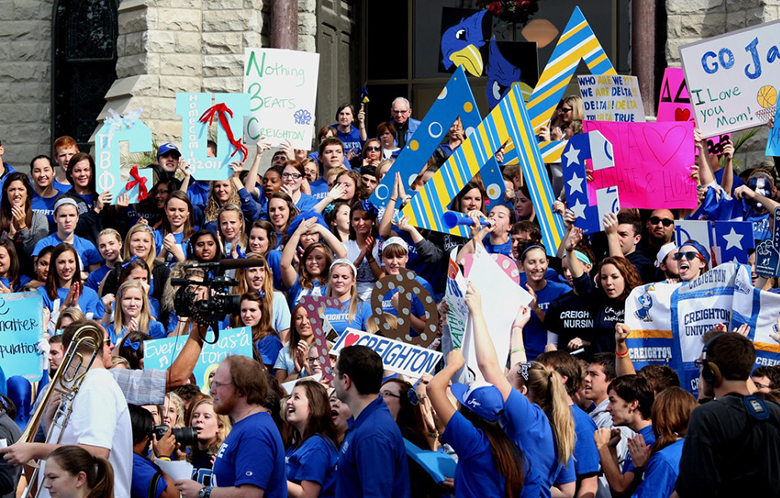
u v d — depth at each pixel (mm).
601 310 18734
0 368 17422
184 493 13086
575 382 14656
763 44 21469
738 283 16781
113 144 25547
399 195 22406
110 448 12906
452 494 14133
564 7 35906
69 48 38188
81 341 13523
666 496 12758
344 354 13398
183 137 25281
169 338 17797
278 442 13164
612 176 21734
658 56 31578
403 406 14578
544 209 21062
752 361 11742
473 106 22281
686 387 17078
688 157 21609
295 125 26422
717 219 22078
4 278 23062
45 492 13375
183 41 34094
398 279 15922
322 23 34312
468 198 21641
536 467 12898
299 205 25844
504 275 14953
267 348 20422
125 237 24578
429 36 37281
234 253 23406
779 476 11250
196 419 15508
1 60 38375
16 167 38406
